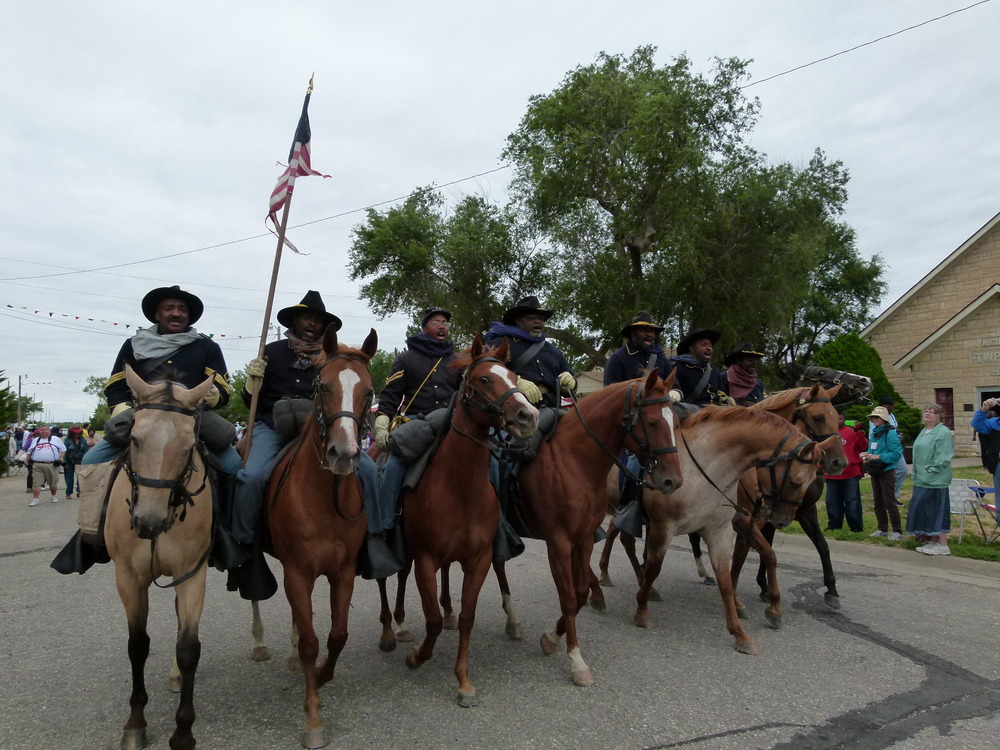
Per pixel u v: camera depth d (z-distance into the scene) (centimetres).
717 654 498
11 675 464
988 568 759
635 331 664
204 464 388
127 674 466
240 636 549
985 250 2147
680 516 535
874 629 555
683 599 659
